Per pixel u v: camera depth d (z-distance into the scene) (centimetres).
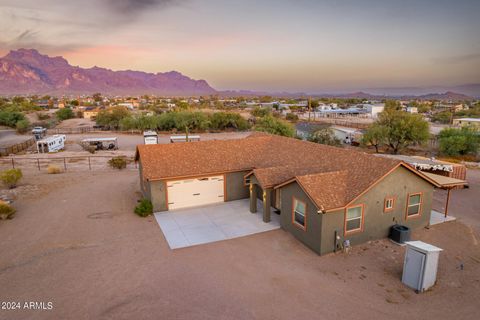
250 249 1413
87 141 4675
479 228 1670
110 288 1102
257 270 1232
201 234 1568
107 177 2788
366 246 1450
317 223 1355
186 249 1409
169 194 1908
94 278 1166
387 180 1482
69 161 3656
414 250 1115
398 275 1218
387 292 1105
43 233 1576
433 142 4938
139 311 977
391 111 4484
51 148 4350
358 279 1182
